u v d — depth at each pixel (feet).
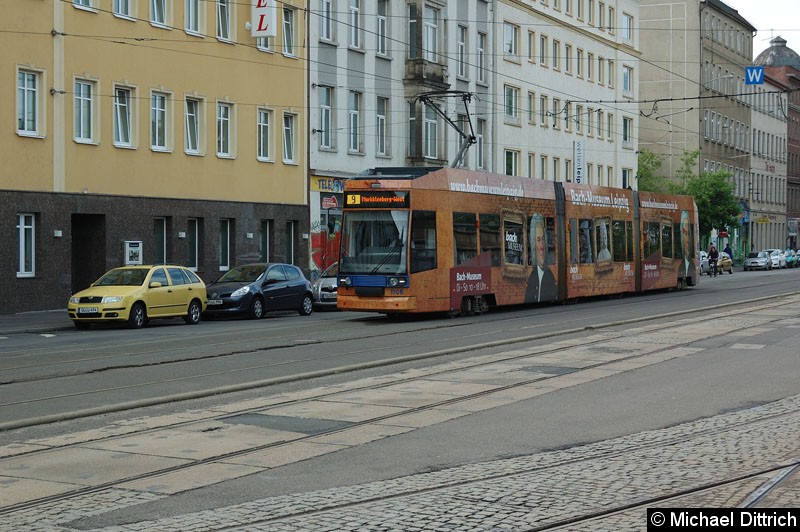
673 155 300.40
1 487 29.73
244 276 107.76
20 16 104.73
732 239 329.72
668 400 46.57
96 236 115.65
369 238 92.38
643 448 35.32
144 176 120.57
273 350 67.62
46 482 30.37
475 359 62.23
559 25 222.07
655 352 66.03
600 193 128.47
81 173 112.06
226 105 134.82
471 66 186.09
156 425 39.78
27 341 77.25
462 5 182.70
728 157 326.85
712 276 233.14
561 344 71.00
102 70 114.73
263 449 35.35
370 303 91.66
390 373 55.93
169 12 124.16
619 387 50.65
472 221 99.81
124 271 94.22
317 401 45.91
